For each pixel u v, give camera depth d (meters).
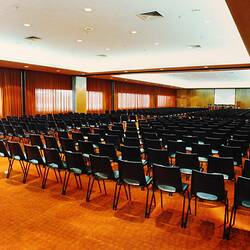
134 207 4.16
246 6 4.54
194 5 6.08
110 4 6.03
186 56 13.05
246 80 26.42
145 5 6.09
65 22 7.46
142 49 11.46
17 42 10.12
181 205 4.25
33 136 6.52
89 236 3.28
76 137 7.45
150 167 5.36
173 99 35.78
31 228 3.47
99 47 11.02
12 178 5.56
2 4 6.04
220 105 32.94
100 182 5.34
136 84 26.75
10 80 14.51
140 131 8.65
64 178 5.11
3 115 14.19
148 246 3.07
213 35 8.93
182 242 3.16
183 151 5.82
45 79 16.58
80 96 18.77
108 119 13.18
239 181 3.14
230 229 3.34
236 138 7.21
